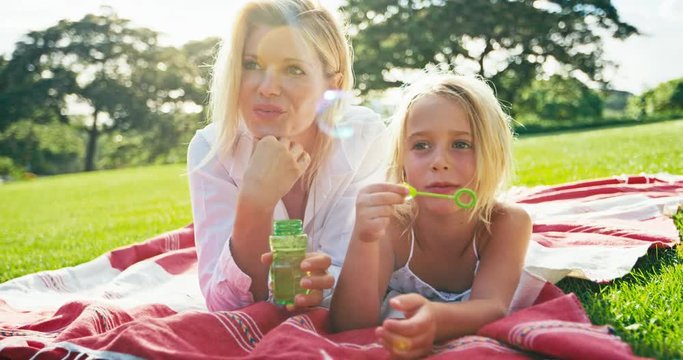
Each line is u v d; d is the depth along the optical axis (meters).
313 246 2.59
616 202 3.75
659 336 1.86
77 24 41.94
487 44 31.66
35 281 3.11
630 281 2.48
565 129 26.31
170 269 3.30
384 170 2.61
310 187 2.54
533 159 10.15
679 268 2.49
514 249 2.11
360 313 2.04
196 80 42.97
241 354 1.89
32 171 41.41
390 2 31.28
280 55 2.20
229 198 2.45
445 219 2.17
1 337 2.16
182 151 42.59
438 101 2.09
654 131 14.16
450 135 2.07
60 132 41.91
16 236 7.59
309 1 2.33
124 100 41.47
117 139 43.00
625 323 2.01
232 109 2.31
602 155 9.16
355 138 2.61
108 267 3.38
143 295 2.92
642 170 6.52
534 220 3.44
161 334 1.82
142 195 13.32
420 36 30.34
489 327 1.82
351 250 2.06
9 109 39.59
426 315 1.71
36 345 1.99
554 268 2.39
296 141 2.44
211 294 2.28
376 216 1.95
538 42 31.05
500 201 2.30
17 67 41.09
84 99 41.56
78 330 2.05
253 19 2.22
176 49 43.12
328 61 2.36
